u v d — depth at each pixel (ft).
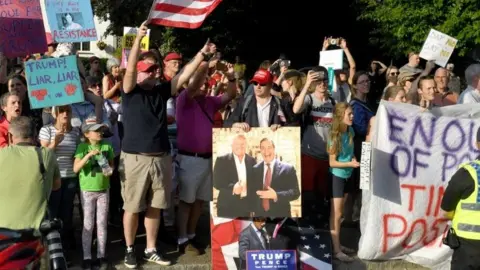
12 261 16.21
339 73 29.22
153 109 21.91
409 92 26.58
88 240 22.16
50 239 16.35
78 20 22.68
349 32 72.74
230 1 70.44
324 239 22.77
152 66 21.80
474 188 17.80
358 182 25.66
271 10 72.02
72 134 22.35
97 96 23.98
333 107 24.34
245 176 21.70
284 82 27.17
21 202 16.58
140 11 78.33
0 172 16.57
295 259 22.33
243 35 73.41
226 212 21.71
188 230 24.26
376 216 23.07
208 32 71.97
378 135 23.02
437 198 23.34
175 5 21.65
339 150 23.12
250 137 21.68
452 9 45.11
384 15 48.85
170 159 22.53
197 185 23.58
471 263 17.85
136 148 21.80
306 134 24.45
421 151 23.24
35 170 16.85
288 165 21.67
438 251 23.50
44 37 23.27
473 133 23.36
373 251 23.16
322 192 24.40
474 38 45.21
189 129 23.52
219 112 25.86
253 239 22.24
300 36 74.59
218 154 21.74
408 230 23.26
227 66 24.82
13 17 22.86
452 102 29.68
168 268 22.38
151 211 22.54
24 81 24.04
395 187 23.15
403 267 23.68
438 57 30.94
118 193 26.25
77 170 21.85
